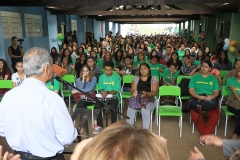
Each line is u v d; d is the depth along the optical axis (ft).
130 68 15.42
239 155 3.25
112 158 1.45
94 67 13.99
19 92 3.84
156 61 14.78
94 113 8.08
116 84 10.63
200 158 3.08
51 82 10.31
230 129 10.34
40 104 3.76
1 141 7.34
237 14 22.84
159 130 9.70
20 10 21.65
